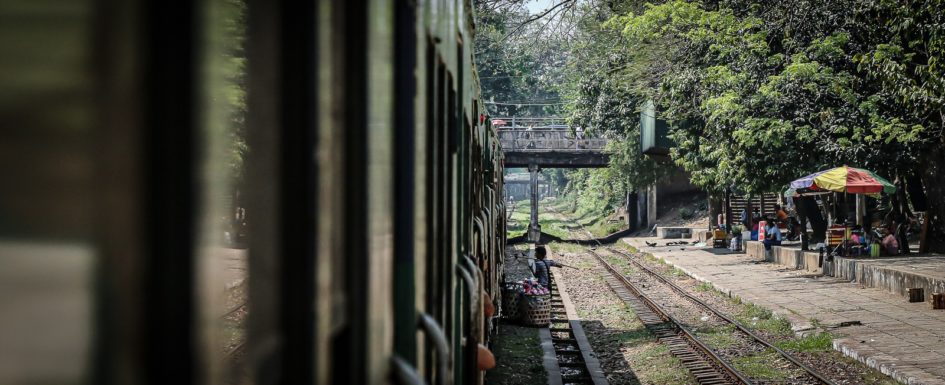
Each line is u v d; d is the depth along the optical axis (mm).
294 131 1511
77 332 885
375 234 2033
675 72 22469
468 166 5145
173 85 1005
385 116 2168
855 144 18781
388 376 2148
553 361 11883
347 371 1796
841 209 27625
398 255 2352
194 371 1037
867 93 19344
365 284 1893
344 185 1797
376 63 2057
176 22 1011
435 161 2920
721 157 22266
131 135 936
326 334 1621
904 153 19062
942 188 20531
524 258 32969
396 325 2344
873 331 13250
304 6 1514
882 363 10789
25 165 838
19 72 833
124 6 917
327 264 1637
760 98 19125
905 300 16438
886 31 18047
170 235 1000
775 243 26547
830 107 19125
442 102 3273
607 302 19719
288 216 1504
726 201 35094
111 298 916
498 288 13070
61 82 867
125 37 921
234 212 2359
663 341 13961
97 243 901
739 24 19078
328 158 1651
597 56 29625
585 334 15062
